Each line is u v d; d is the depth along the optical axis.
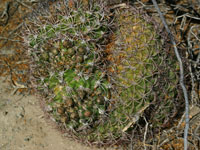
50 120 0.32
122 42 0.29
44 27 0.29
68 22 0.28
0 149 0.34
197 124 0.36
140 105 0.29
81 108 0.28
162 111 0.31
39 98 0.33
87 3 0.29
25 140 0.35
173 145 0.35
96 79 0.28
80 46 0.28
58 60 0.28
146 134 0.32
